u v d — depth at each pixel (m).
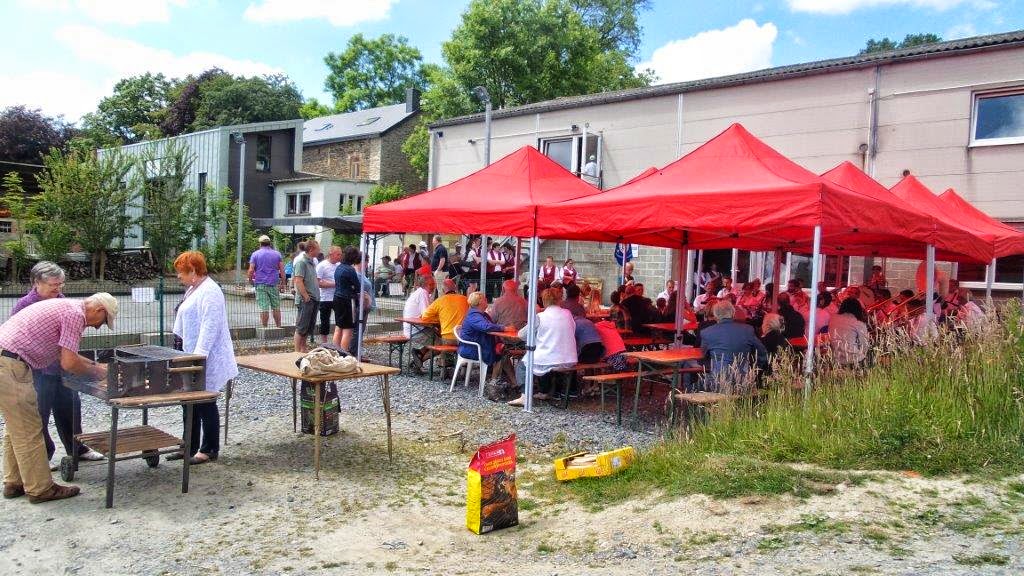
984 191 12.39
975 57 12.39
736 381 5.73
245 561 3.77
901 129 13.17
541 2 29.50
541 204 7.55
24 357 4.46
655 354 6.91
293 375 5.06
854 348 6.56
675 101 16.12
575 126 17.83
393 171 33.25
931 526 3.64
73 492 4.67
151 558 3.80
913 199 10.67
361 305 9.62
